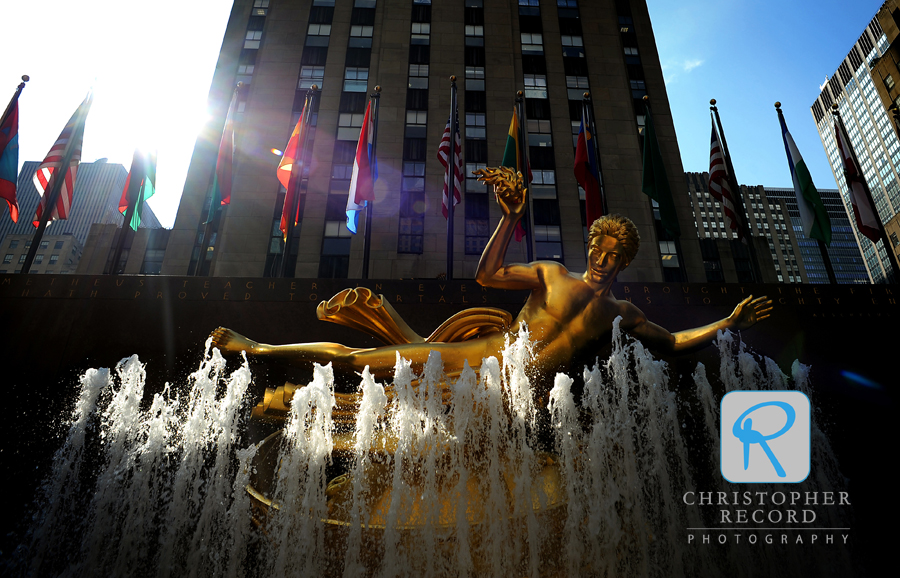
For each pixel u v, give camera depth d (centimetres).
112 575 632
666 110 3281
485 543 534
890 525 726
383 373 664
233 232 2716
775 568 648
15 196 1305
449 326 705
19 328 897
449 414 631
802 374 894
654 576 594
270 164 2894
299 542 554
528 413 637
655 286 981
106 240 3306
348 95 3102
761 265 3447
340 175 2867
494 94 3169
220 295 941
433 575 518
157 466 715
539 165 3003
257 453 641
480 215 2792
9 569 667
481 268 682
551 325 658
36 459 770
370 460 609
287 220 1515
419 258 2670
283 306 936
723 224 10394
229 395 759
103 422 762
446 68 3222
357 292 729
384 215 2758
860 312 949
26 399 840
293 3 3384
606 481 610
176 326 912
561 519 559
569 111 3181
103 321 909
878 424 863
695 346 709
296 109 3052
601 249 675
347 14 3366
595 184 1410
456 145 1484
